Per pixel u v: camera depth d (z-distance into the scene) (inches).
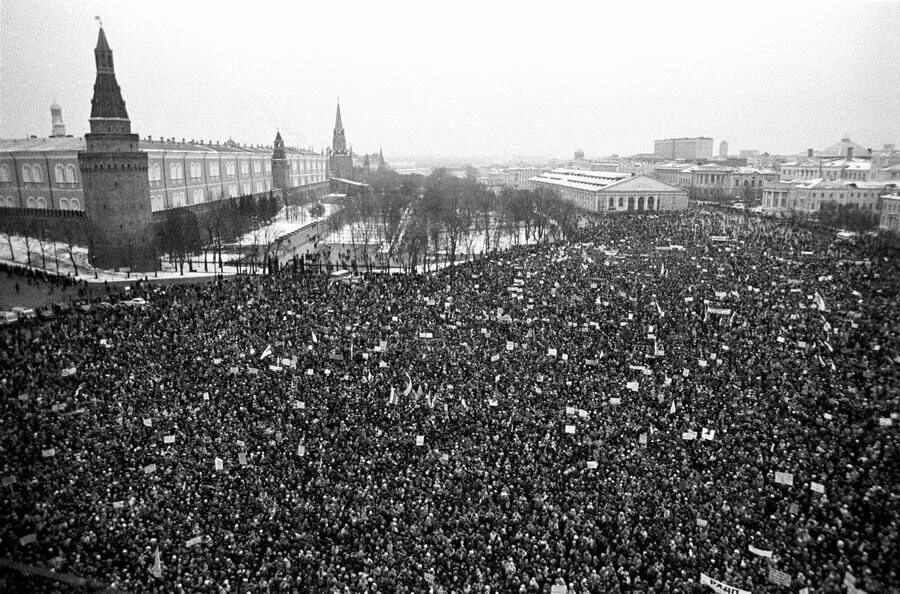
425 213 7332.7
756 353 2726.4
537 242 6422.2
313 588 1398.9
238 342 2839.6
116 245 4948.3
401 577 1425.9
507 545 1533.0
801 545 1499.8
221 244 6333.7
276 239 6333.7
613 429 2084.2
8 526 1521.9
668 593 1391.5
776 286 3850.9
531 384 2456.9
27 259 4955.7
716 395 2315.5
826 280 3848.4
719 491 1734.7
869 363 2465.6
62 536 1509.6
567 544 1547.7
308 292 3811.5
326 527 1611.7
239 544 1540.4
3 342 2682.1
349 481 1809.8
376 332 3085.6
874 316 3034.0
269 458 1914.4
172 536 1537.9
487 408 2249.0
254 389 2351.1
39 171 5772.6
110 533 1529.3
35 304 3690.9
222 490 1742.1
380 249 6560.0
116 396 2204.7
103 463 1814.7
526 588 1397.6
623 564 1473.9
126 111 4963.1
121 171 4884.4
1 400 2116.1
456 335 3051.2
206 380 2412.6
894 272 3791.8
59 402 2135.8
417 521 1630.2
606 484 1775.3
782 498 1702.8
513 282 4212.6
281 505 1701.5
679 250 5393.7
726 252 5172.2
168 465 1845.5
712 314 3334.2
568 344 2906.0
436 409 2242.9
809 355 2647.6
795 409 2161.7
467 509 1680.6
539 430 2092.8
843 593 1348.4
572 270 4586.6
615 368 2632.9
